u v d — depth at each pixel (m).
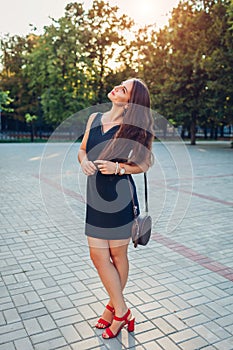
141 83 1.98
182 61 18.20
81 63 20.72
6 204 5.77
